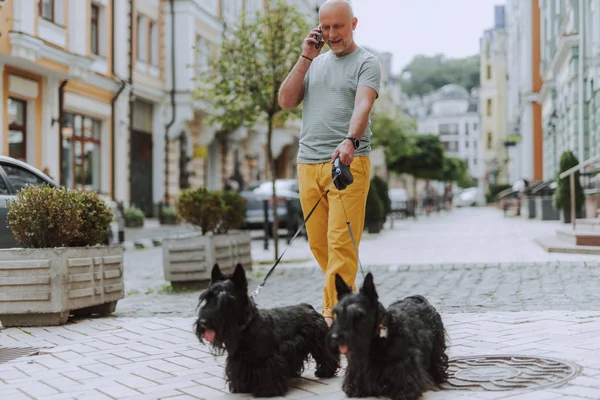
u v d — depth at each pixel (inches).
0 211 340.8
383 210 910.4
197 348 226.7
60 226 282.0
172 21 1177.4
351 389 159.6
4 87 724.0
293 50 516.4
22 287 271.7
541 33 1306.6
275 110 524.7
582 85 863.1
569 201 868.6
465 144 5255.9
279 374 167.3
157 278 449.7
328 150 204.8
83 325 275.9
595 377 171.6
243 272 161.2
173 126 1181.7
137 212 987.3
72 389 178.1
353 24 206.1
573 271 396.8
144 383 182.9
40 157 793.6
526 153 1566.2
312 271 448.8
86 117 930.1
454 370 183.3
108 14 962.7
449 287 358.6
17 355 221.8
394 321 154.4
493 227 953.5
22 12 703.1
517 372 178.9
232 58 527.8
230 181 1254.9
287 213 800.3
